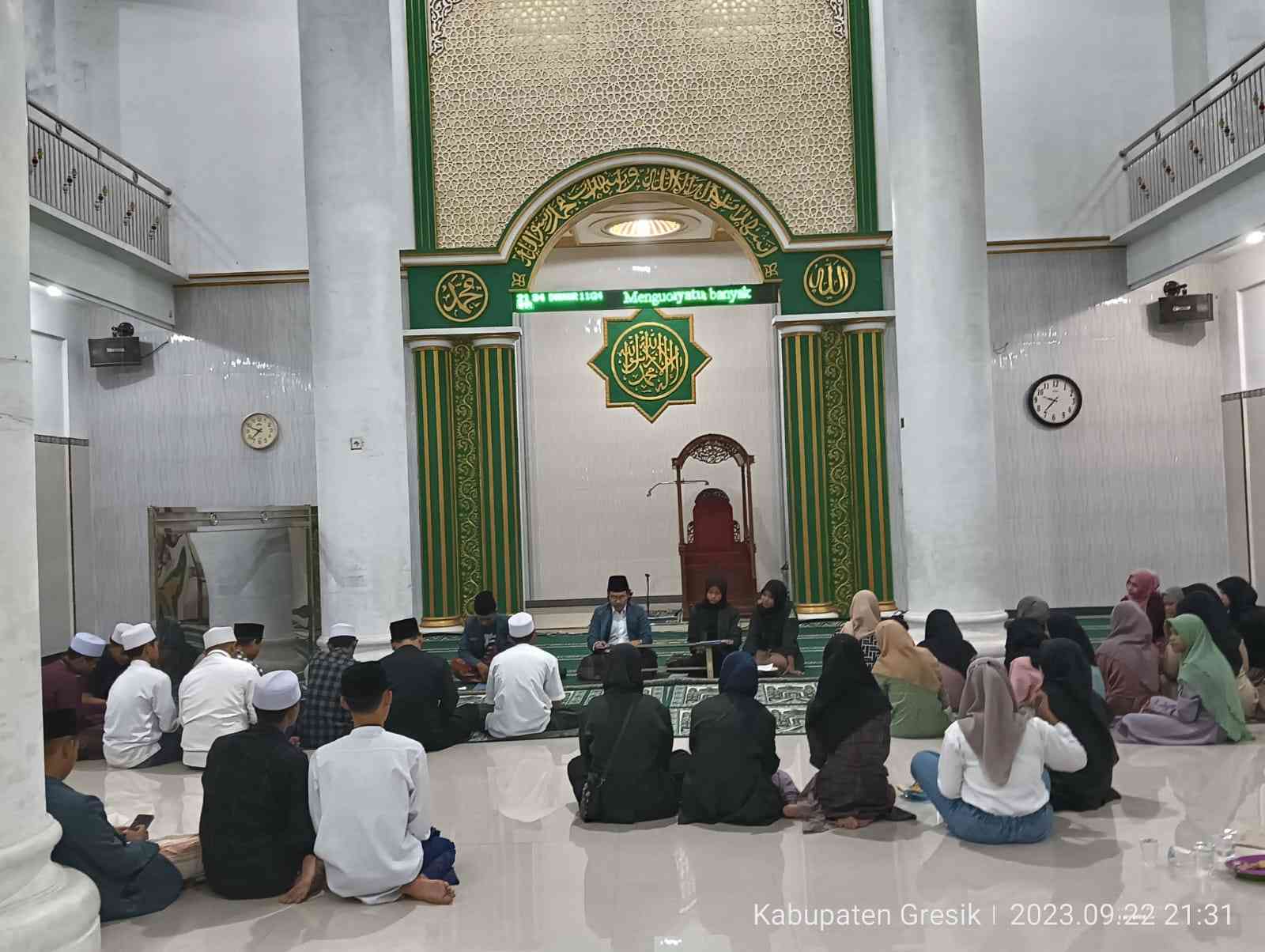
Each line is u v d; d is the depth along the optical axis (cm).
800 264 1064
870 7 1070
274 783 379
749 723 445
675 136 1084
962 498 697
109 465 1065
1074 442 1070
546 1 1085
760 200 1066
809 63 1080
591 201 1074
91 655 648
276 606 893
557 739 616
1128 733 559
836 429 1068
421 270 1065
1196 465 1066
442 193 1080
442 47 1084
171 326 1059
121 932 348
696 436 1288
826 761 435
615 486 1291
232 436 1064
